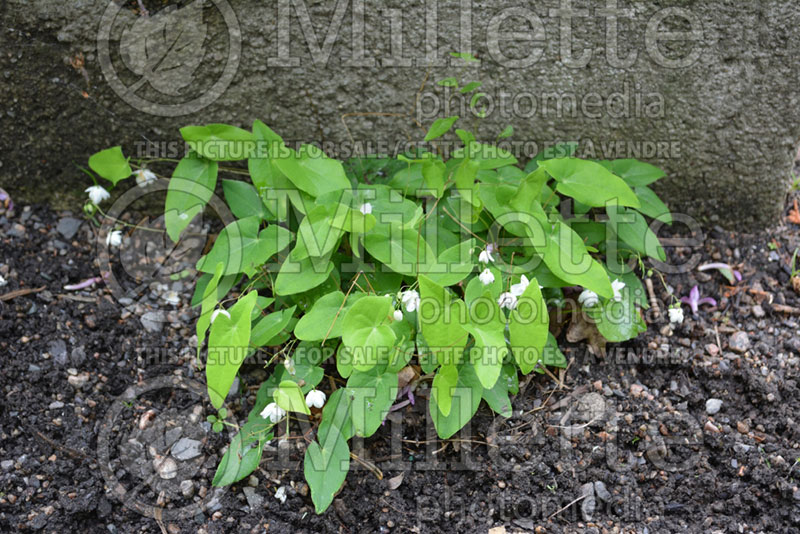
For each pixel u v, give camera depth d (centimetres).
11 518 104
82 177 121
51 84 115
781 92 116
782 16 112
